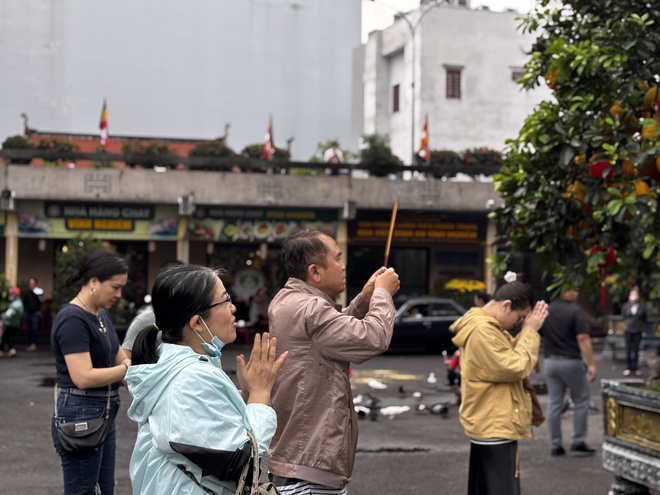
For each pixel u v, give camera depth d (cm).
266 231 2789
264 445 311
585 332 1008
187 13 4184
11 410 1318
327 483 419
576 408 1027
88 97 4012
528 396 641
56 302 2325
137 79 4100
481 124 3766
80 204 2659
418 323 2495
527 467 953
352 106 4334
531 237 646
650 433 703
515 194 636
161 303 320
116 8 4081
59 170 2597
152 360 319
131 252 2934
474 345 610
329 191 2770
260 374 331
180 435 297
